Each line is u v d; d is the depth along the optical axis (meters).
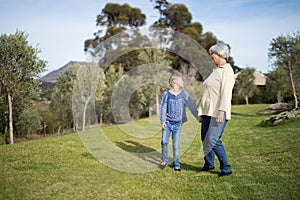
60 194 2.86
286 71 13.43
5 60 8.02
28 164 3.94
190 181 3.25
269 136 5.87
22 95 8.72
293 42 12.70
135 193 2.90
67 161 4.11
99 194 2.88
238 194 2.77
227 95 3.38
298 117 7.48
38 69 8.62
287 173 3.30
